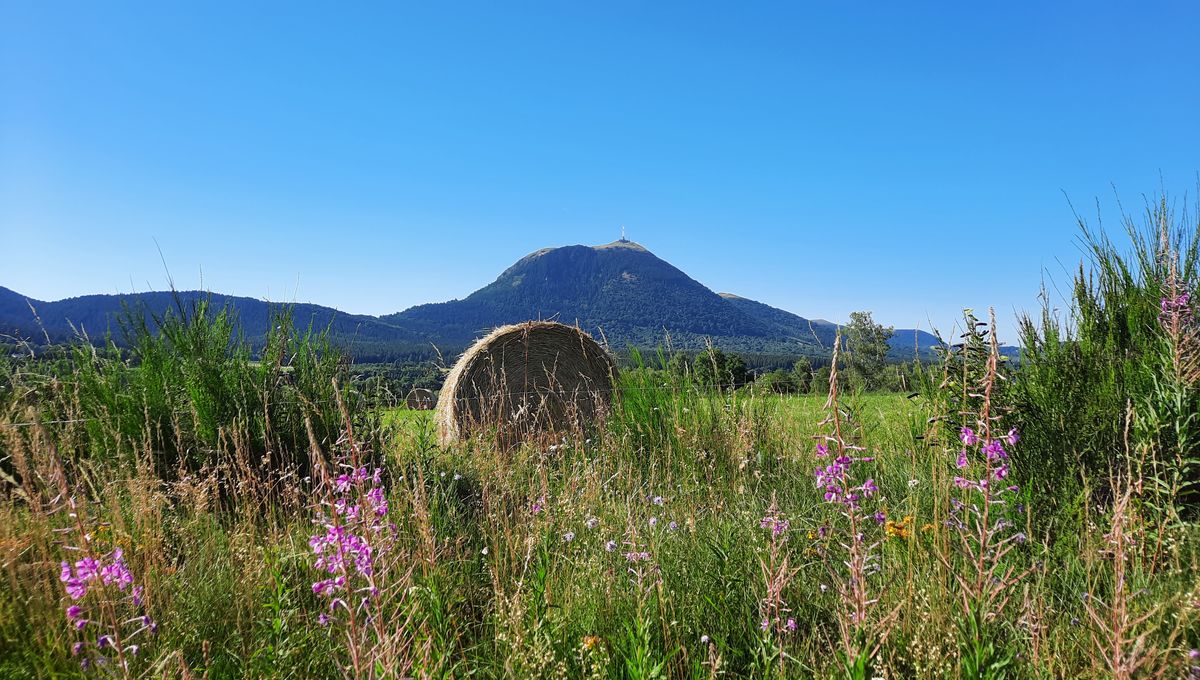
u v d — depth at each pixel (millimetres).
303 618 2863
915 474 4184
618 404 7625
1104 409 3664
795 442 5656
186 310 5832
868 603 2201
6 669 2547
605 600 2977
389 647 1951
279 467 4816
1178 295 3738
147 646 2594
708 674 2424
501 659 2609
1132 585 2504
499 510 4000
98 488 3994
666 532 3643
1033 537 3201
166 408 5281
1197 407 3301
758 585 3010
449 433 8742
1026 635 2354
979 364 3705
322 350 5961
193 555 3596
